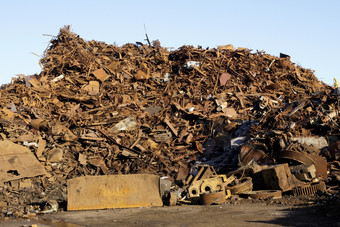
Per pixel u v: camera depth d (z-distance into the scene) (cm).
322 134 1845
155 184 1538
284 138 1816
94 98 2558
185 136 2336
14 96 2505
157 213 1314
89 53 3044
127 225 1123
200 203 1495
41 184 1866
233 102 2705
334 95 2012
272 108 2298
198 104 2677
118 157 2159
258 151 1831
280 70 3120
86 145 2161
